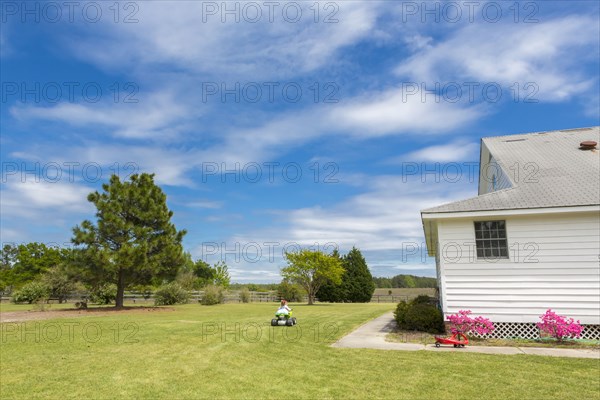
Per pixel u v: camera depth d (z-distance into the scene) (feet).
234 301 116.16
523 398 17.19
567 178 41.37
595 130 58.39
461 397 17.30
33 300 96.07
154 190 75.56
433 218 38.73
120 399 17.13
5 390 18.47
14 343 31.37
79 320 50.26
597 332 34.06
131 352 27.48
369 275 121.90
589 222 35.47
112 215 68.49
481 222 38.17
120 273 72.49
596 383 19.58
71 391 18.30
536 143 55.31
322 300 120.26
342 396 17.42
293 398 17.17
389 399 17.03
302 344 30.71
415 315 39.14
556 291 35.17
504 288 36.27
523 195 38.86
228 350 28.09
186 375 21.09
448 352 27.91
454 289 37.19
